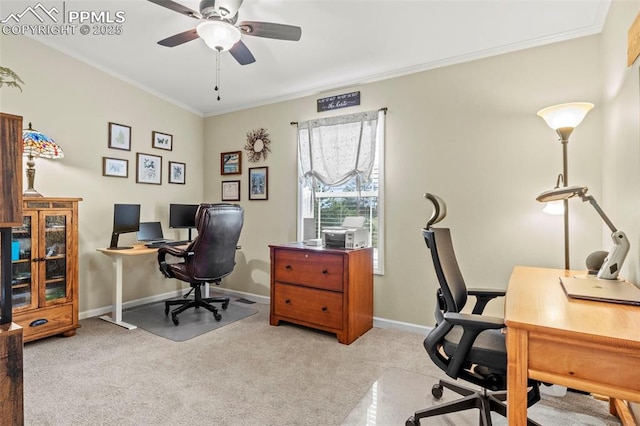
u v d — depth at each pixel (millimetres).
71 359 2463
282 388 2092
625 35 1788
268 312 3668
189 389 2068
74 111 3271
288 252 3148
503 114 2703
